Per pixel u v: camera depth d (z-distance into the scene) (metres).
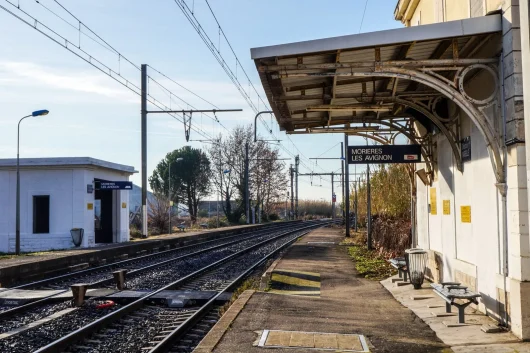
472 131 9.85
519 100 7.91
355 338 8.14
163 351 8.45
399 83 11.31
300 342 7.88
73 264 20.97
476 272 9.78
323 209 112.56
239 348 7.55
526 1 7.53
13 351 8.41
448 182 11.67
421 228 14.74
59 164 31.94
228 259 23.28
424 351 7.46
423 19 14.45
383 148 12.99
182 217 74.31
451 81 9.41
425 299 11.52
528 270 7.87
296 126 14.57
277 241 34.88
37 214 32.62
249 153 66.69
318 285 14.55
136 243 28.58
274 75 9.07
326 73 8.85
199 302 12.88
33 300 13.12
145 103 32.88
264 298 11.50
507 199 8.32
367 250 24.94
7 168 32.25
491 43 8.73
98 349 8.61
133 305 11.80
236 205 72.00
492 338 7.98
